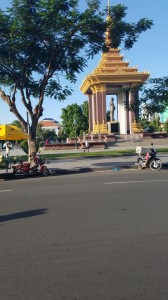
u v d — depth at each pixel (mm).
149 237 6973
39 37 21609
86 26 21750
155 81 26797
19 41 21484
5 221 8602
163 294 4594
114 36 22578
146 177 16438
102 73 66125
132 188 12961
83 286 4863
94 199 10977
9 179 19484
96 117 67688
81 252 6223
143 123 77562
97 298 4508
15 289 4836
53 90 24750
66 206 10055
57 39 22203
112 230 7504
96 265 5602
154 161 20859
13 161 21594
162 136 63406
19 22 20875
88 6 21703
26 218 8805
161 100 26734
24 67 22656
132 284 4891
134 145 55750
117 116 70750
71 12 21203
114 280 5027
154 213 8906
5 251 6406
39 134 83750
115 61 67500
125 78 66688
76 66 23250
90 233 7328
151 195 11375
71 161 27094
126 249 6312
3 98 23047
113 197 11219
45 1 20438
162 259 5789
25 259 5969
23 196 12133
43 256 6082
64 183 15406
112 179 16078
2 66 22688
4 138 20250
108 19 22219
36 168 20172
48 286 4895
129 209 9406
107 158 28781
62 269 5480
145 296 4547
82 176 18422
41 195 12156
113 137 61344
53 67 22938
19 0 20312
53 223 8219
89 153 35031
